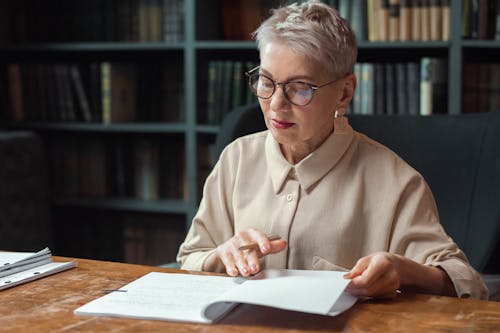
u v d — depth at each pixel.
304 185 1.40
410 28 2.67
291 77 1.24
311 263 1.38
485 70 2.65
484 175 1.72
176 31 3.08
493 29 2.60
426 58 2.73
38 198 3.13
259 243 1.20
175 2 3.07
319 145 1.40
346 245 1.37
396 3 2.67
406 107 2.68
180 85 3.19
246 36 3.08
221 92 2.98
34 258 1.29
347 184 1.40
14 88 3.37
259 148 1.50
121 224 3.39
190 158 3.05
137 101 3.23
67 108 3.30
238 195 1.48
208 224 1.50
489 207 1.68
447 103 2.66
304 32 1.23
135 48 3.10
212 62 3.00
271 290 1.02
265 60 1.26
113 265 1.32
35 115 3.36
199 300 1.07
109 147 3.33
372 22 2.71
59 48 3.23
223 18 3.11
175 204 3.17
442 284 1.22
